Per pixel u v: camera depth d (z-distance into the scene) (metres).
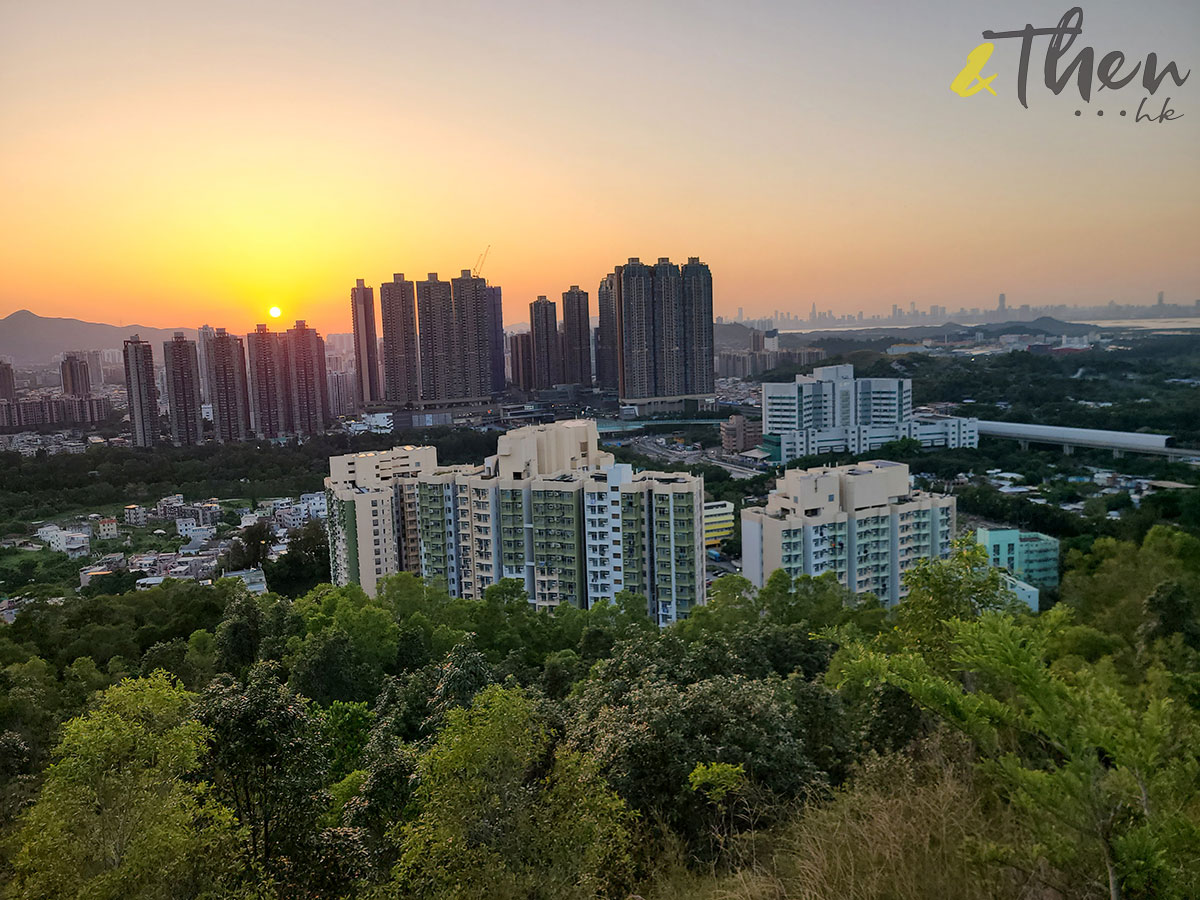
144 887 21.70
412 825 25.50
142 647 72.94
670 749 26.66
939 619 27.97
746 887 16.98
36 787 38.94
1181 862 10.87
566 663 53.69
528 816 23.86
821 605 59.16
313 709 42.88
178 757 23.36
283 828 24.48
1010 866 13.05
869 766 20.45
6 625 72.00
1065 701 11.82
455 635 61.28
